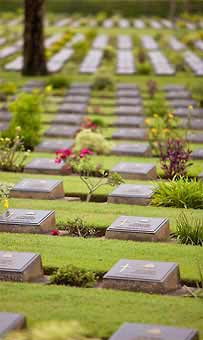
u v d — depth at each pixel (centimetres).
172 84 2827
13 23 6225
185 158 1514
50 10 7206
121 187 1382
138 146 1736
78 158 1538
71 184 1460
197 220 1229
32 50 3005
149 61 3612
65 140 1811
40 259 1041
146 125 2038
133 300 941
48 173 1542
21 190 1376
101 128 1983
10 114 2156
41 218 1202
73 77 2992
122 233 1164
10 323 823
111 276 981
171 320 886
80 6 7200
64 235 1201
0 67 3378
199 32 4634
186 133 1806
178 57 3625
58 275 1008
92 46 4362
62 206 1325
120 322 878
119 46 4394
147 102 2441
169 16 6869
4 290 969
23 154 1680
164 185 1355
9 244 1134
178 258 1083
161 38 4825
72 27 5816
